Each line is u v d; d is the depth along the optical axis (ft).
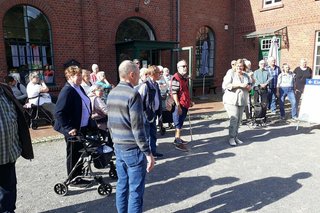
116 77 40.01
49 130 25.18
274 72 31.45
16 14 31.78
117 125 9.58
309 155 18.04
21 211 12.01
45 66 34.27
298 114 26.99
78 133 12.95
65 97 12.58
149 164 9.40
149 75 17.49
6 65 31.24
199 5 48.11
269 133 23.56
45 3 32.99
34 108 25.89
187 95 19.26
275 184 14.01
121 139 9.58
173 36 45.03
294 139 21.65
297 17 43.55
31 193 13.58
